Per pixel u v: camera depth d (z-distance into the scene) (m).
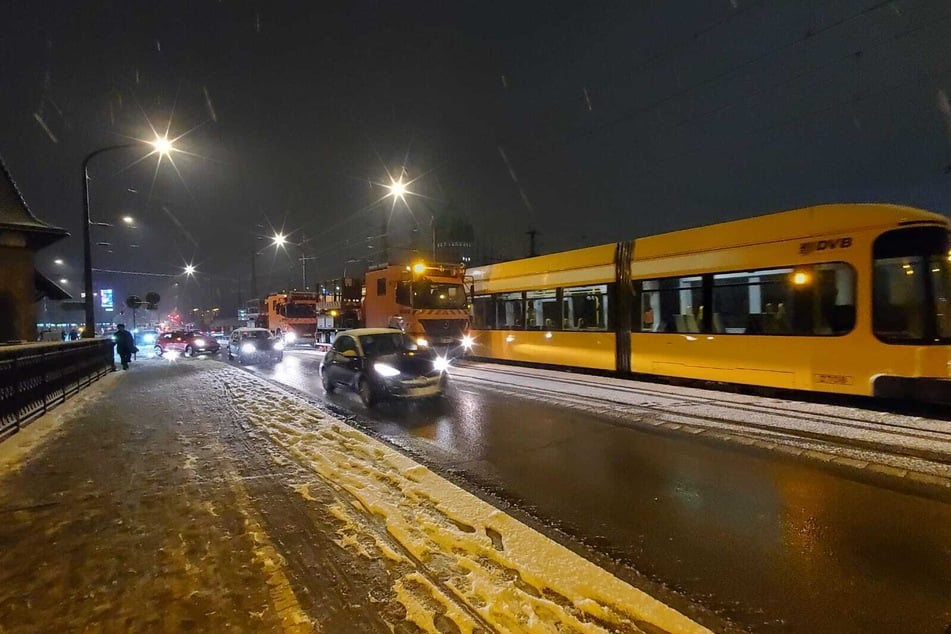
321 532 4.41
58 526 4.54
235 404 11.10
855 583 3.70
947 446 6.89
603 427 8.50
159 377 16.84
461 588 3.54
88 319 18.92
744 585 3.69
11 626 3.09
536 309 16.77
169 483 5.72
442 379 10.82
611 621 3.19
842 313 9.39
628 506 5.19
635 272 13.35
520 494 5.55
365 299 22.47
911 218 8.66
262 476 5.98
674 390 11.80
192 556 3.97
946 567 3.91
